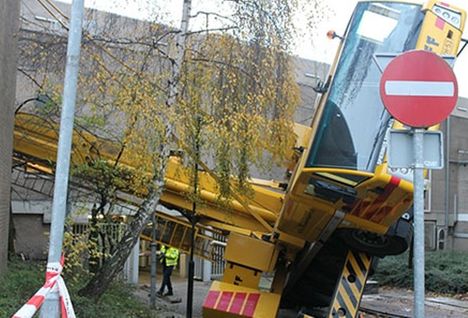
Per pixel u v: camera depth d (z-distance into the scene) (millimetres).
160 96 8859
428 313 15992
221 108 9195
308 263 10430
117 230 10414
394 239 9289
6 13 9547
